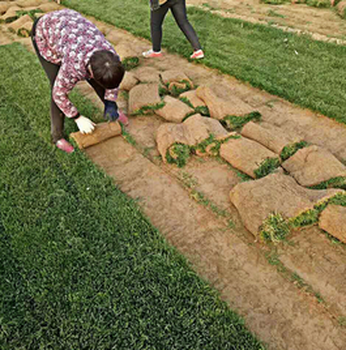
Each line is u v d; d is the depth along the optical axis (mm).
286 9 7086
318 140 3514
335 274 2281
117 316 2090
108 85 2439
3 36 6844
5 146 3479
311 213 2514
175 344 1950
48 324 2053
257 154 3070
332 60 4840
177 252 2445
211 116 3781
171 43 5746
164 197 2961
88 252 2434
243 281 2295
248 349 1915
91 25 2754
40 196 2910
